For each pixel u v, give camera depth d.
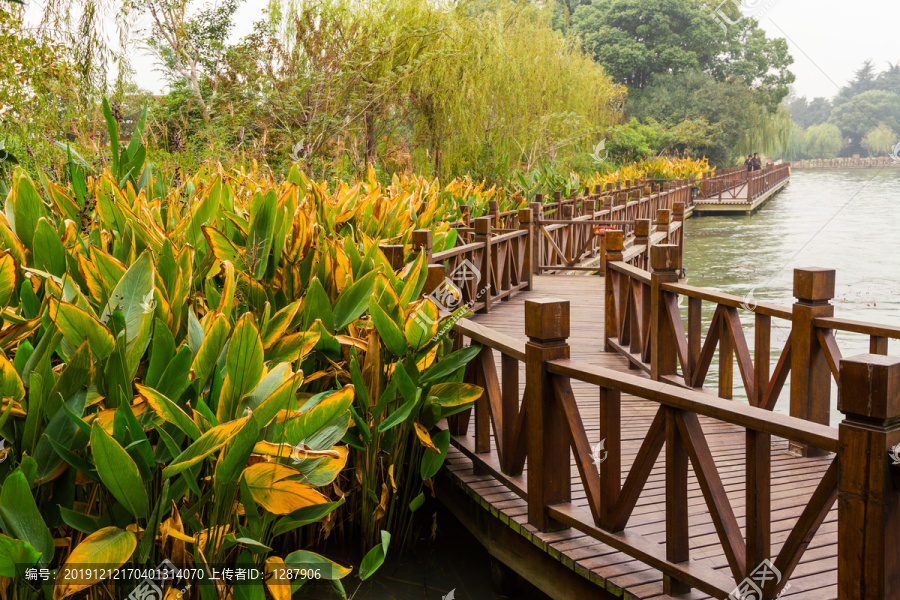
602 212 11.71
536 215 9.45
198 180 5.07
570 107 18.45
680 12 40.16
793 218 22.98
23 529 1.70
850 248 15.19
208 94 9.83
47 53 6.30
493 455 3.05
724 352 3.84
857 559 1.55
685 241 17.81
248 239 2.82
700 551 2.30
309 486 1.88
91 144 5.79
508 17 16.31
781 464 3.29
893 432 1.52
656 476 3.03
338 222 4.05
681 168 26.67
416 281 2.94
